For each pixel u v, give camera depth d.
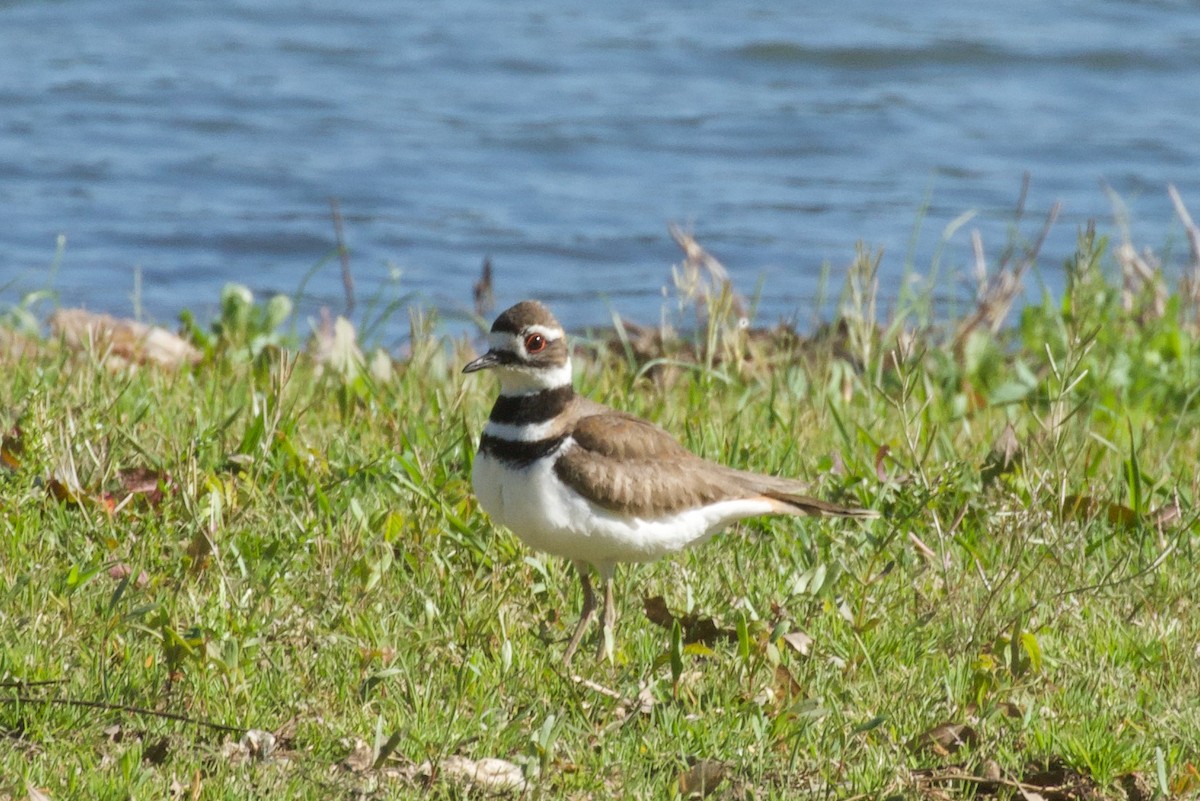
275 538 9.71
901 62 40.34
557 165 31.61
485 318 18.89
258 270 24.88
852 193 30.22
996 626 9.28
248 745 7.58
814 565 9.98
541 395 8.55
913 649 9.05
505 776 7.50
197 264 25.00
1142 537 10.76
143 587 8.98
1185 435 14.64
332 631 8.78
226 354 14.78
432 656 8.61
